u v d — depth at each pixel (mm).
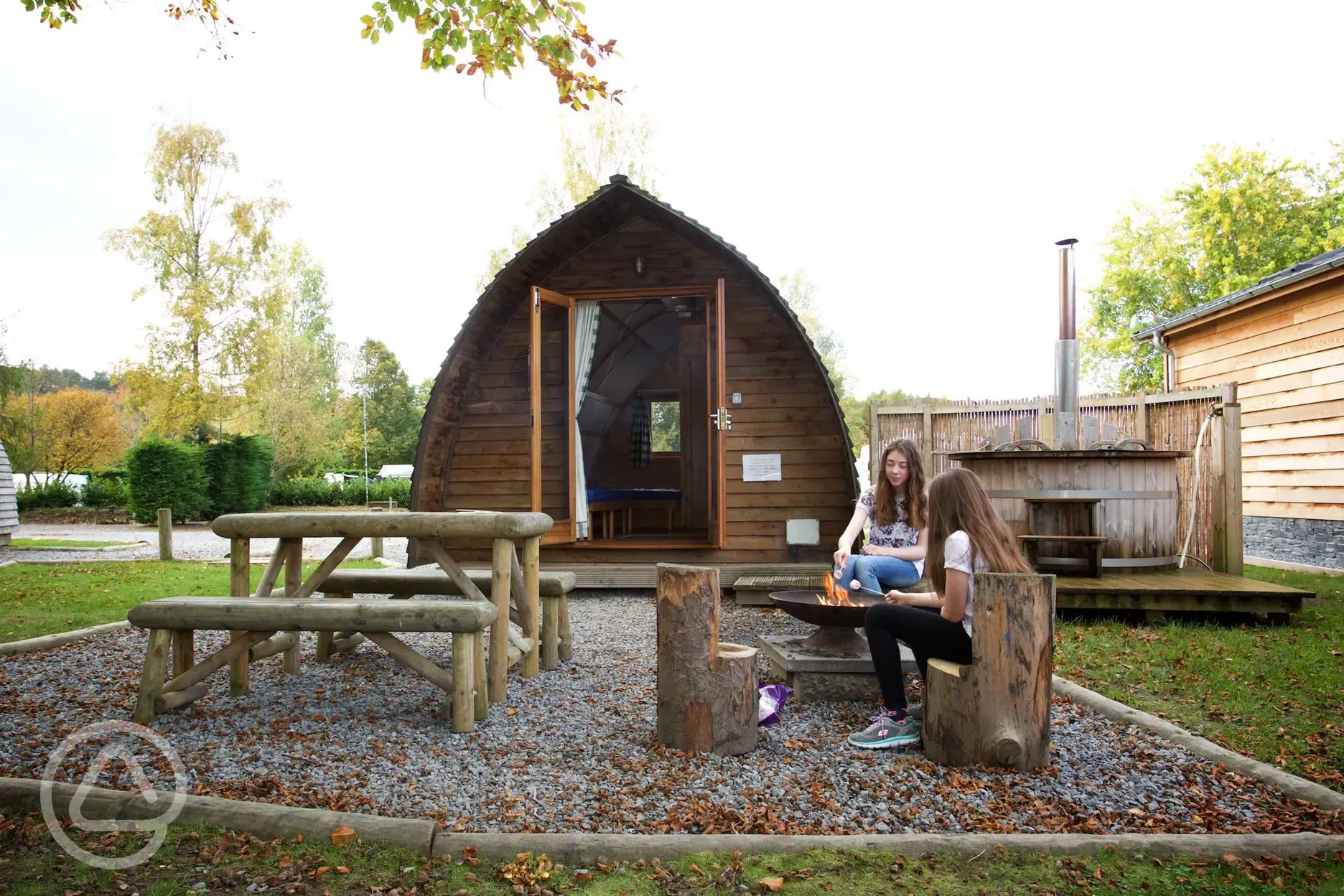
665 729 4047
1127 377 38281
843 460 9773
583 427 12086
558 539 9742
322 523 4895
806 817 3266
